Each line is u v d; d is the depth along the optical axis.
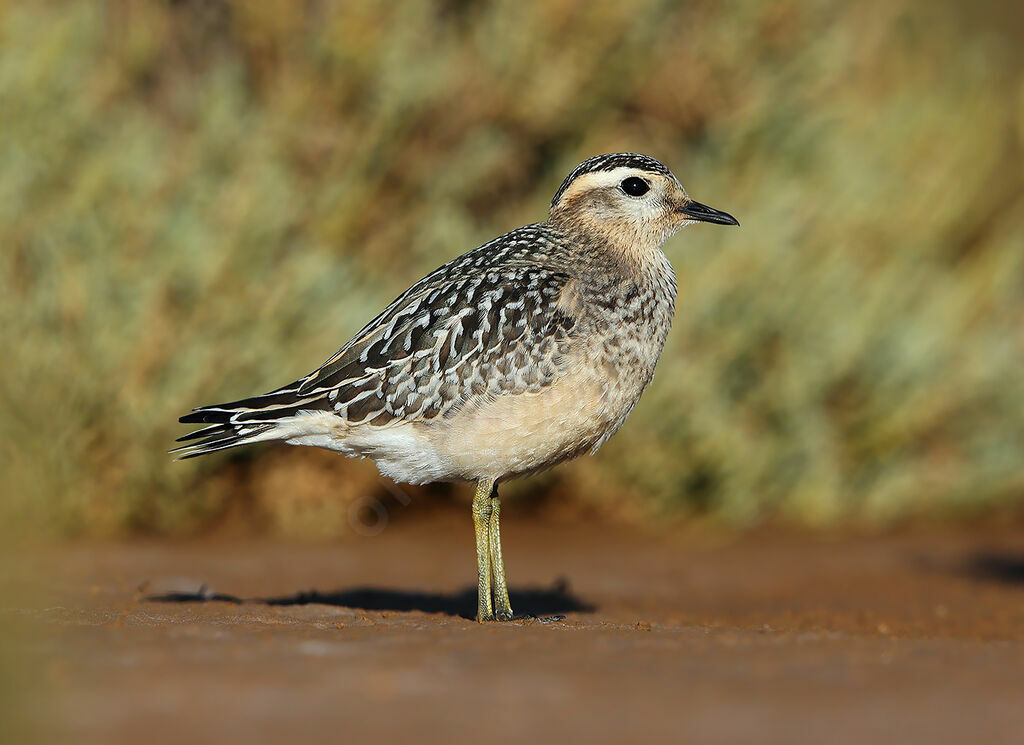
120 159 14.58
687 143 17.80
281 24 16.17
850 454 16.75
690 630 7.09
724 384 15.91
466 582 11.51
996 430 17.42
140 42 15.84
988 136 18.52
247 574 11.34
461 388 7.92
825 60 17.62
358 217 15.48
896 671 5.56
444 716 4.57
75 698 4.75
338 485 14.76
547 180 16.39
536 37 16.61
